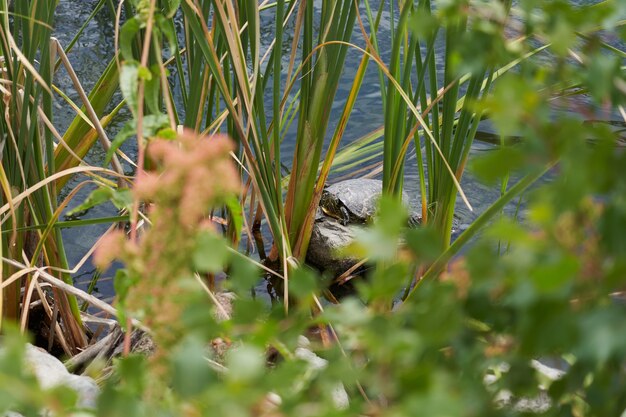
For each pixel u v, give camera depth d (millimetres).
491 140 6453
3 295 3766
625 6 1046
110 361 3236
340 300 5270
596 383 1152
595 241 949
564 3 1062
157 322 1202
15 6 3414
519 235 894
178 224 1208
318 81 4301
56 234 3773
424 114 3576
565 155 917
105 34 8625
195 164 1170
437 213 3926
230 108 3645
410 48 3658
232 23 3527
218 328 1060
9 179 3602
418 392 937
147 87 1613
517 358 1107
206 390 961
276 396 1458
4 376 943
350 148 6637
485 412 1147
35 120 3424
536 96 947
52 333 3949
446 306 982
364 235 969
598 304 959
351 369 1072
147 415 1050
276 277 5059
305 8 4160
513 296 922
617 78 1116
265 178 4012
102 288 4891
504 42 1134
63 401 1040
